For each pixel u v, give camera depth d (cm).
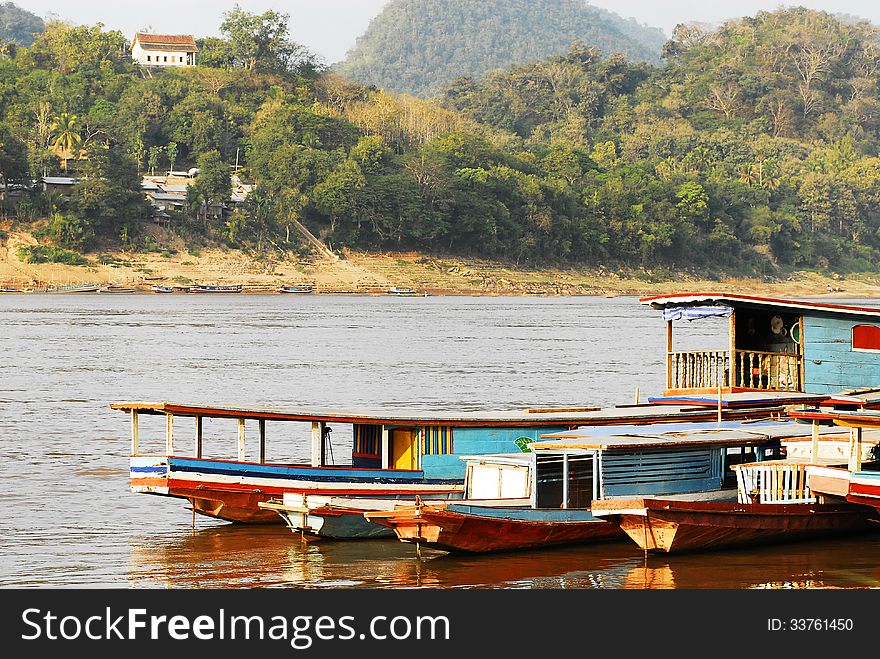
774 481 6825
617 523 6675
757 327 9631
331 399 14350
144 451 10162
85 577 6431
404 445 7675
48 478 8981
